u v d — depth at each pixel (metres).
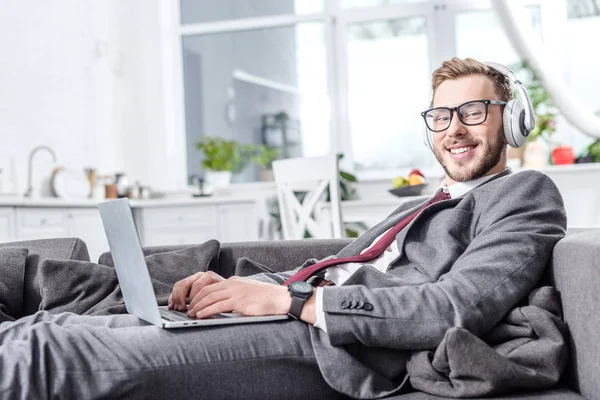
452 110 1.51
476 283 1.20
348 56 5.34
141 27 5.52
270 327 1.24
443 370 1.14
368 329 1.18
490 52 5.07
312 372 1.23
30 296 1.94
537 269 1.26
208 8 5.57
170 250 2.10
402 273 1.39
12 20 4.11
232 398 1.18
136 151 5.51
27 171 4.19
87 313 1.78
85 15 4.94
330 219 3.91
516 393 1.12
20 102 4.15
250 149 5.52
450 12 5.12
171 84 5.59
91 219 4.20
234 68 5.56
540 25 4.92
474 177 1.52
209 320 1.22
